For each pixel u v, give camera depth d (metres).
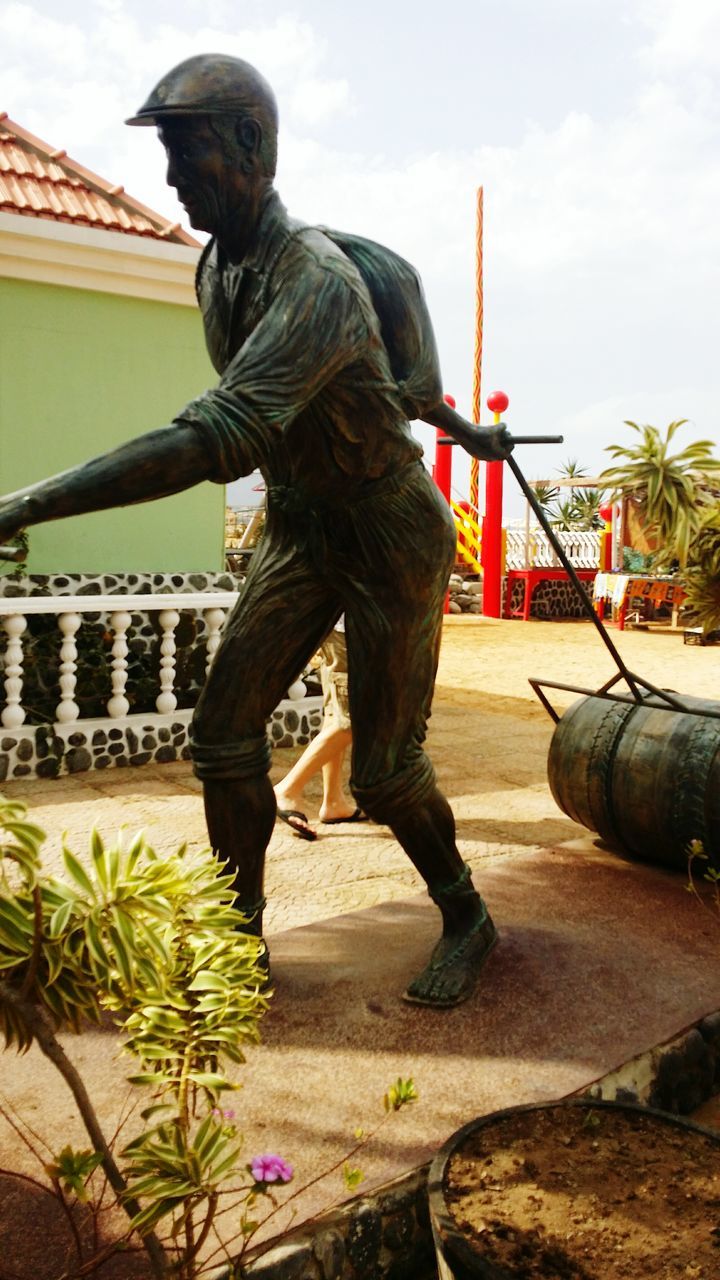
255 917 2.91
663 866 4.18
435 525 2.76
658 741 4.00
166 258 7.85
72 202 8.66
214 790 2.81
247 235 2.47
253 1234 1.86
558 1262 1.75
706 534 6.78
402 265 2.71
